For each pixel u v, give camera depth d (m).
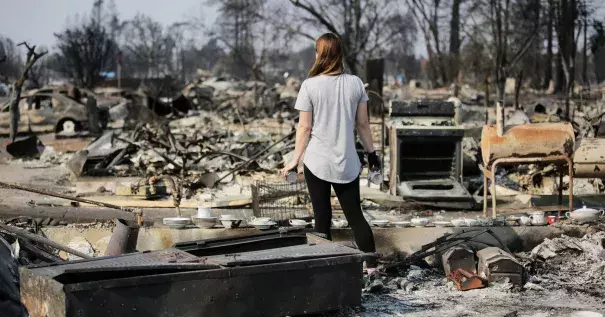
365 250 5.62
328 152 5.48
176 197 7.64
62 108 21.19
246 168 11.36
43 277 4.16
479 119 24.06
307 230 5.52
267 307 4.54
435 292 5.58
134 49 84.19
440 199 8.75
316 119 5.49
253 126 21.95
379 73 26.53
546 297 5.45
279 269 4.55
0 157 15.45
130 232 5.96
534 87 53.09
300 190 8.22
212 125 23.22
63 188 10.59
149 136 14.70
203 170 11.59
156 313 4.20
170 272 4.38
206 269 4.40
